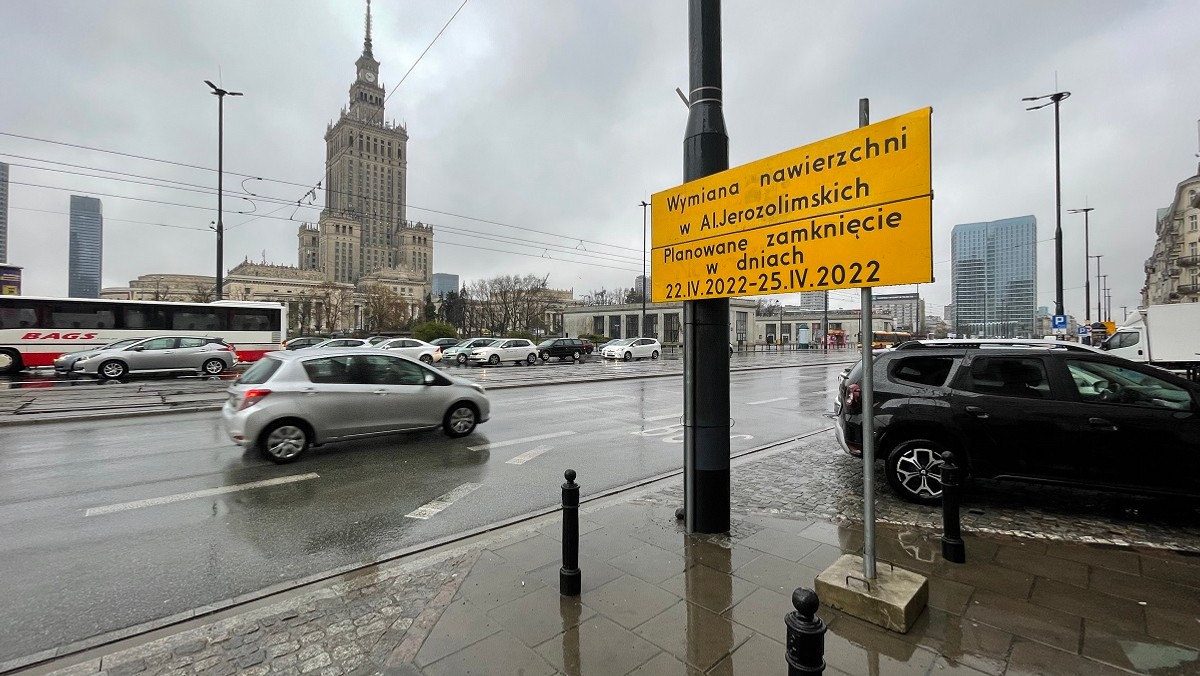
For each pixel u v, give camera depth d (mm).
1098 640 2902
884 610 3018
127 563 4078
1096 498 5465
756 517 4863
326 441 7340
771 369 26938
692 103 4562
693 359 4426
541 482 6258
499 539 4340
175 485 6066
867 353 3297
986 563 3902
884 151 3213
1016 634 2965
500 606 3262
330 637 2998
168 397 13148
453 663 2703
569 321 71625
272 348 24609
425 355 28156
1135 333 19750
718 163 4445
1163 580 3627
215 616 3271
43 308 20438
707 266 4301
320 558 4168
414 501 5547
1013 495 5582
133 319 21906
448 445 8195
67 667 2760
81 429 9297
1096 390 4820
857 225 3340
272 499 5590
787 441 8578
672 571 3736
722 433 4430
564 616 3141
